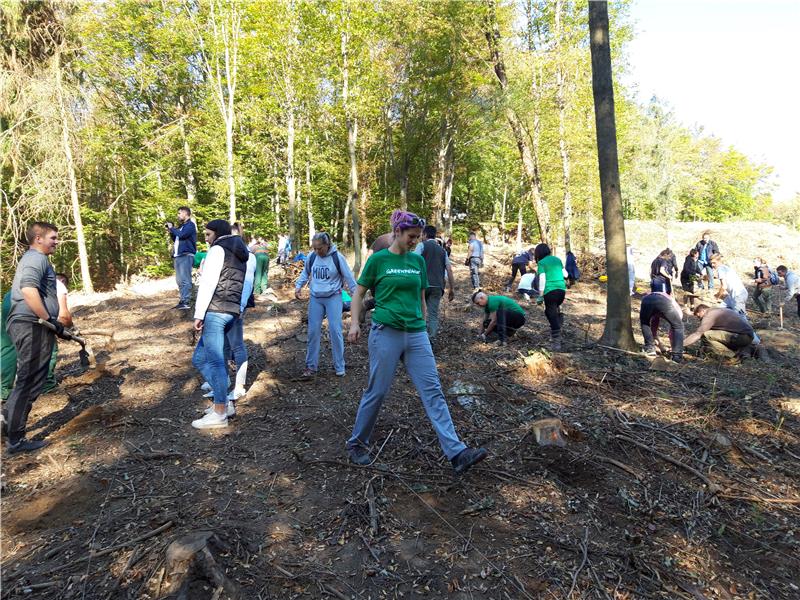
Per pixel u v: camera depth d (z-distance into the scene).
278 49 16.44
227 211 21.39
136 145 19.70
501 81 16.41
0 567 2.33
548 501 2.94
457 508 2.84
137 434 3.82
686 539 2.68
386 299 3.05
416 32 18.41
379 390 3.12
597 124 6.68
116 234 22.45
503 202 37.16
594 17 6.53
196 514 2.71
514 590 2.25
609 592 2.26
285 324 7.98
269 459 3.42
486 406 4.26
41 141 14.02
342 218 31.30
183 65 19.77
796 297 11.38
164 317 8.50
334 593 2.18
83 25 15.46
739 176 42.19
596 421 4.00
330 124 21.12
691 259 13.33
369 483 3.04
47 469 3.24
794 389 5.16
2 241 14.03
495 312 6.67
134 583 2.20
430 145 25.41
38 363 3.54
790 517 2.94
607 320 6.83
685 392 4.89
